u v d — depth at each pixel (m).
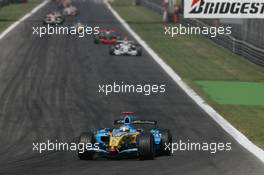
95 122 128.75
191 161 90.12
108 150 91.06
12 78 186.50
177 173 80.88
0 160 91.88
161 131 96.62
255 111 145.62
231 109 147.00
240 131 122.06
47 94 161.38
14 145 106.50
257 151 100.94
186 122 129.50
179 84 182.25
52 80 183.75
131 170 82.38
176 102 153.62
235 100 161.00
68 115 135.75
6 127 123.44
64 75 193.62
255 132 121.25
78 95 160.75
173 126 125.31
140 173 80.44
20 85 174.50
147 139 90.38
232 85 185.88
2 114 136.38
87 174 79.50
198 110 143.62
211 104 152.12
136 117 134.25
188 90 172.00
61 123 127.31
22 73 196.50
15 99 153.88
